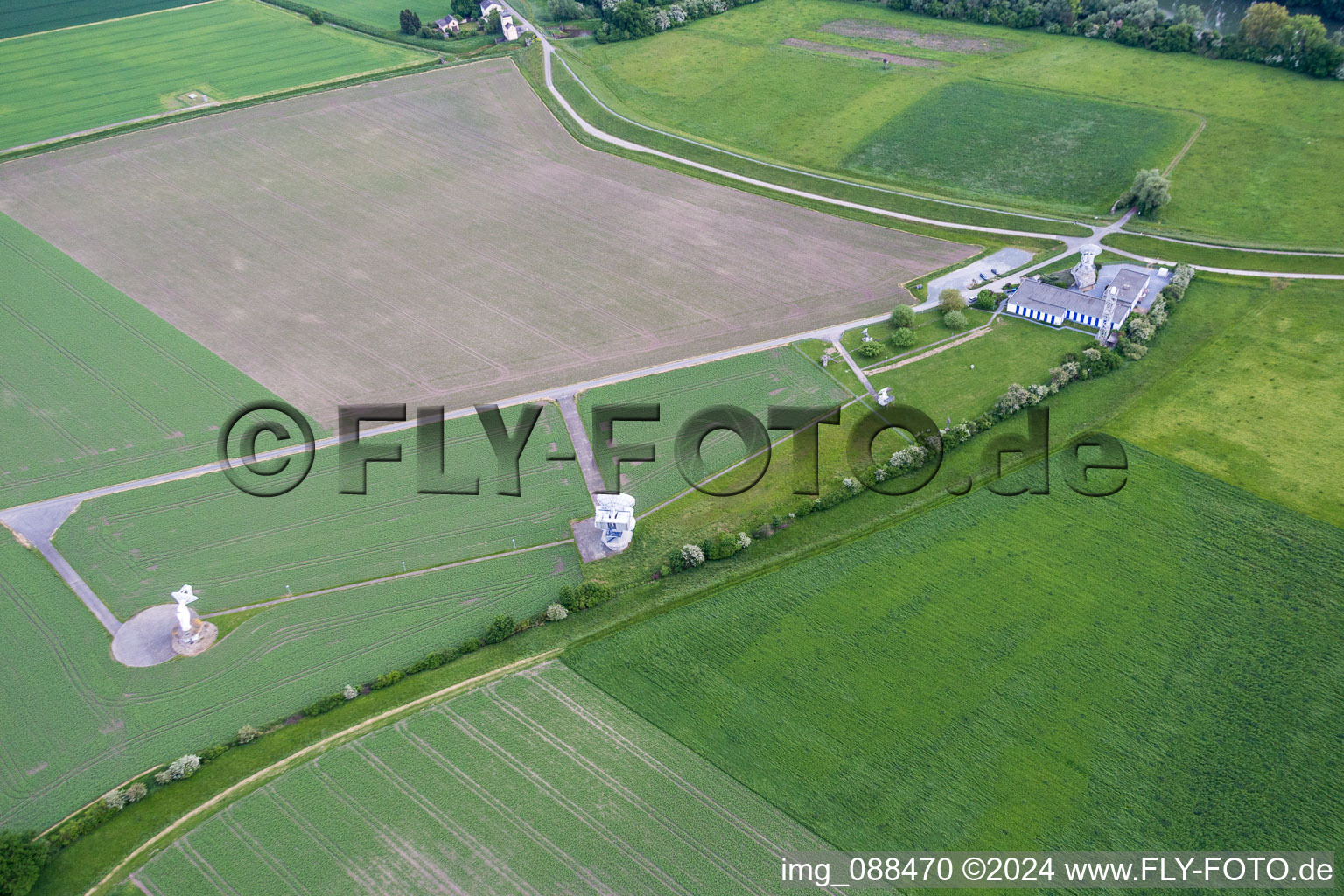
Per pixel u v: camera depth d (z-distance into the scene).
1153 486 123.50
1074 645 105.38
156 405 145.75
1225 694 99.50
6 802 95.81
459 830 92.38
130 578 119.06
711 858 89.44
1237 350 145.00
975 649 105.75
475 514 126.25
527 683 105.56
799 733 99.12
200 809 94.88
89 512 128.12
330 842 91.81
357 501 128.62
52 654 110.25
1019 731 97.81
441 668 107.56
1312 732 95.69
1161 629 106.25
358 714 103.06
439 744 99.94
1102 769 94.06
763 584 114.62
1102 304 148.38
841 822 91.75
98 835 92.94
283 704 104.31
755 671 105.12
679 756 97.81
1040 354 147.12
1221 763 93.75
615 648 108.69
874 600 111.81
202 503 129.00
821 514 123.44
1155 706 98.94
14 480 133.25
